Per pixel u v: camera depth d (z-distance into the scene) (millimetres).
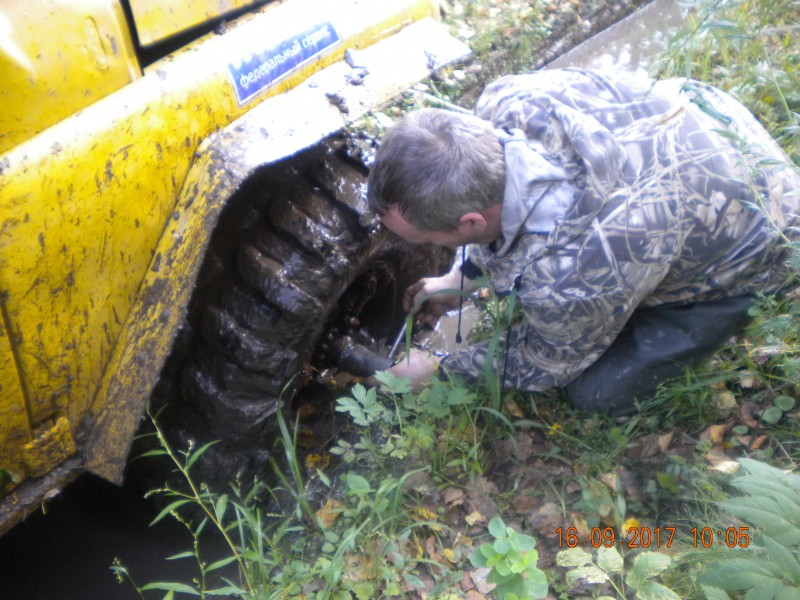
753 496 1590
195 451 2203
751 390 2617
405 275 2758
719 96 2314
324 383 2736
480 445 2533
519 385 2477
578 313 2076
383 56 2287
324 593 2027
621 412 2559
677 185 2041
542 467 2482
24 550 2400
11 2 1581
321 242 2105
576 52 4535
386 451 2385
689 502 2303
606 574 1949
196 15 1968
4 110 1571
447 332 3094
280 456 2504
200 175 1854
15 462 1810
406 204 1972
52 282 1666
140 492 2416
